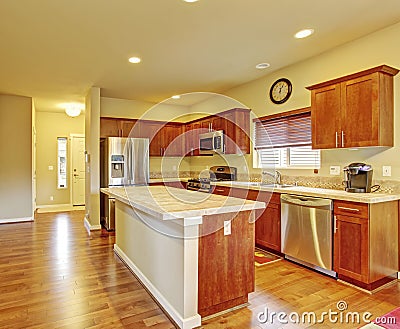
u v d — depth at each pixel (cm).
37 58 370
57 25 282
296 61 388
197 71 429
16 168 576
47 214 656
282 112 421
